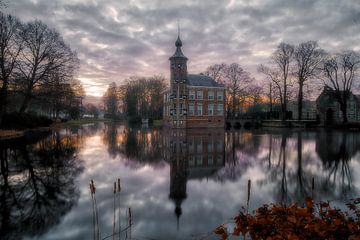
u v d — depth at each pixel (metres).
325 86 48.94
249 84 68.69
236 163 14.59
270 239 3.08
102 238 5.74
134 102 83.19
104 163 14.40
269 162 14.85
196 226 6.29
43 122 44.44
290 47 50.50
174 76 48.62
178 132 39.28
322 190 9.29
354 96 62.09
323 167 13.39
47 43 33.66
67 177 11.16
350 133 35.38
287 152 18.55
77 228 6.24
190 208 7.56
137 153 18.16
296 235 3.03
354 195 8.71
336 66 47.31
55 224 6.47
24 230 6.13
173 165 14.00
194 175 11.73
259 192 9.12
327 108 58.75
